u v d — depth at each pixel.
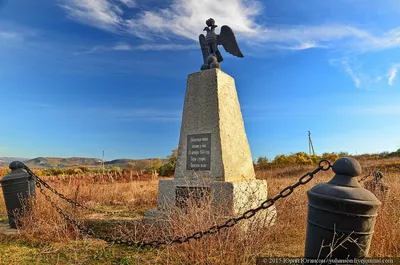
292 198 6.80
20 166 6.45
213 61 6.99
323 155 29.97
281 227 5.43
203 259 4.03
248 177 6.96
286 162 28.45
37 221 5.76
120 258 4.42
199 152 6.59
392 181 9.99
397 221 4.82
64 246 4.91
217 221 4.59
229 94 7.03
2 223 6.82
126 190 12.24
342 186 2.70
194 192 6.09
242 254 4.20
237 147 6.82
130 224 6.26
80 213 7.06
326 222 2.66
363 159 25.08
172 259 4.29
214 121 6.52
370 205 2.56
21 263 4.20
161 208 6.45
